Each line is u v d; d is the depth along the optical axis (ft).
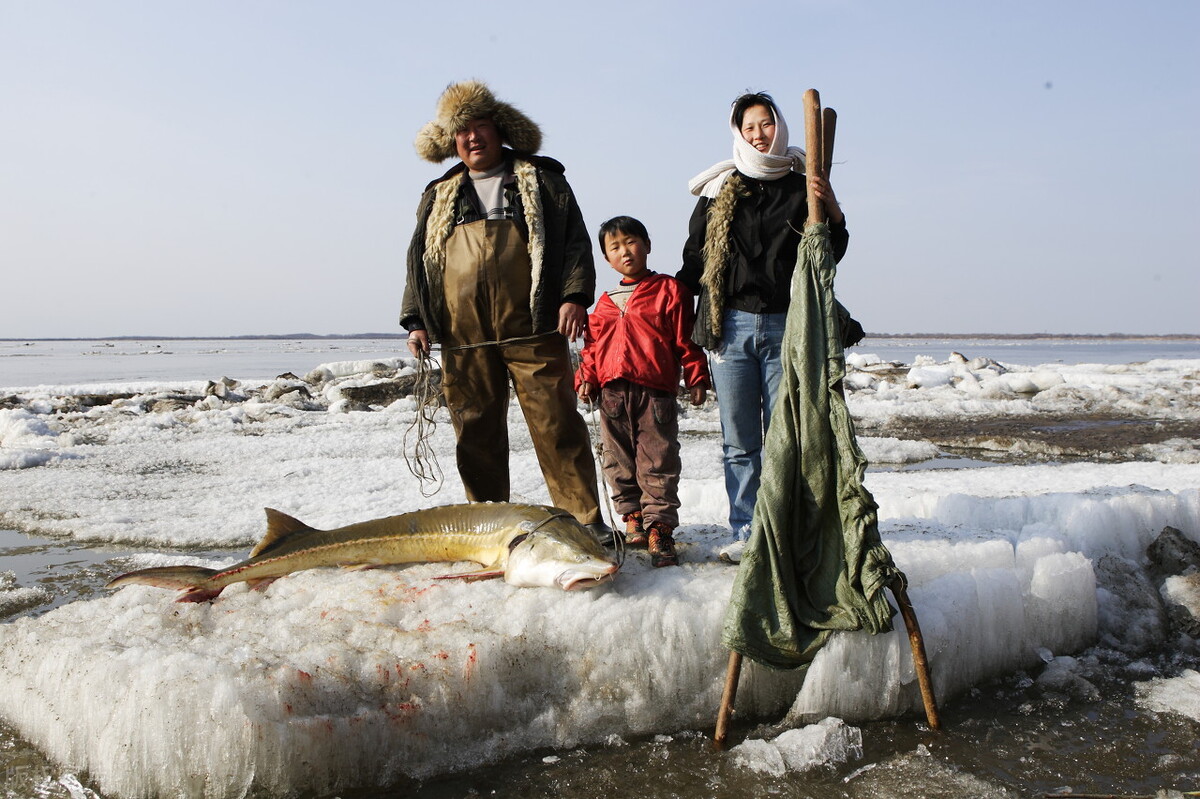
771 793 10.39
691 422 52.54
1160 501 18.74
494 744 11.35
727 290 15.30
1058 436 44.42
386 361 79.41
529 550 13.46
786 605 12.25
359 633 12.02
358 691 11.07
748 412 15.56
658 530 15.06
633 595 13.05
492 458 16.65
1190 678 13.55
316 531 14.98
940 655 12.87
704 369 15.96
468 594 13.24
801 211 15.02
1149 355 338.13
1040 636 14.49
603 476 14.85
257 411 56.44
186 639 12.01
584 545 13.34
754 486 15.78
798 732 11.46
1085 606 14.83
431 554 14.76
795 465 12.70
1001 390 69.97
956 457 38.68
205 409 58.49
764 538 12.42
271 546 14.60
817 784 10.59
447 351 15.99
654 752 11.41
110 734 10.36
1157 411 56.90
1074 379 78.79
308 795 10.42
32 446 40.86
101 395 63.72
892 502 20.39
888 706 12.34
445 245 15.66
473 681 11.46
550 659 12.09
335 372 78.54
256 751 10.18
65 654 11.34
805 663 12.32
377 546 14.85
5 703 11.75
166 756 10.19
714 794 10.37
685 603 12.71
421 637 11.83
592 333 16.12
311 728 10.41
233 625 12.72
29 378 142.92
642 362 15.38
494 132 15.76
